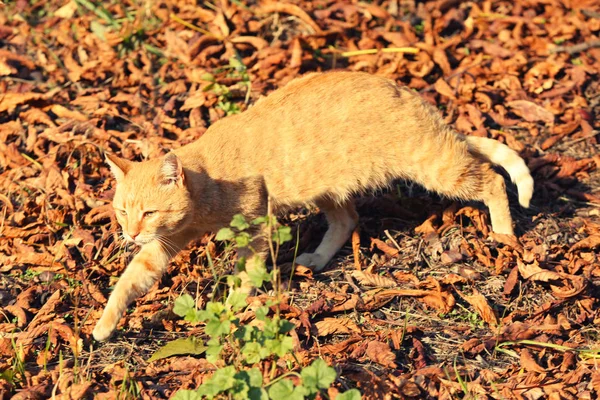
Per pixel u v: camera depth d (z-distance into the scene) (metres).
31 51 11.05
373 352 6.46
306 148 7.46
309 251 8.26
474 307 7.01
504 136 9.49
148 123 9.51
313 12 11.50
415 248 7.93
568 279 7.18
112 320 6.74
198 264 7.70
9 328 6.95
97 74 10.45
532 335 6.71
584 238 7.99
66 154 9.03
